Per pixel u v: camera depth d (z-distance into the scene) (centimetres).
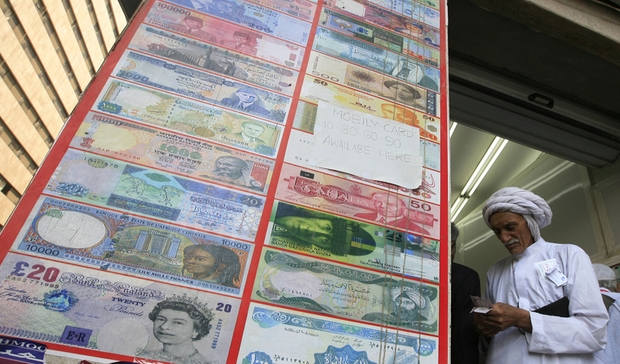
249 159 163
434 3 275
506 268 202
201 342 122
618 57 325
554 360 160
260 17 213
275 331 131
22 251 121
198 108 169
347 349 135
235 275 137
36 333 111
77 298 119
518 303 180
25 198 130
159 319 122
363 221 164
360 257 155
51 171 137
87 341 113
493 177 560
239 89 182
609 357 187
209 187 151
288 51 205
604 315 163
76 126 149
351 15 238
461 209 650
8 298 113
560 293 174
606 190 388
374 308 146
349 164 177
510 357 167
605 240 367
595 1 324
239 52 194
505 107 378
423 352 143
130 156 149
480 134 492
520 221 198
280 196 158
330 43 218
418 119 207
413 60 233
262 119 176
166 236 137
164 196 144
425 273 160
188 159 155
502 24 329
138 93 165
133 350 116
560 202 443
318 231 155
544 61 352
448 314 154
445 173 192
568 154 409
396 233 166
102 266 125
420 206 177
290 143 173
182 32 191
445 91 226
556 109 377
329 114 189
